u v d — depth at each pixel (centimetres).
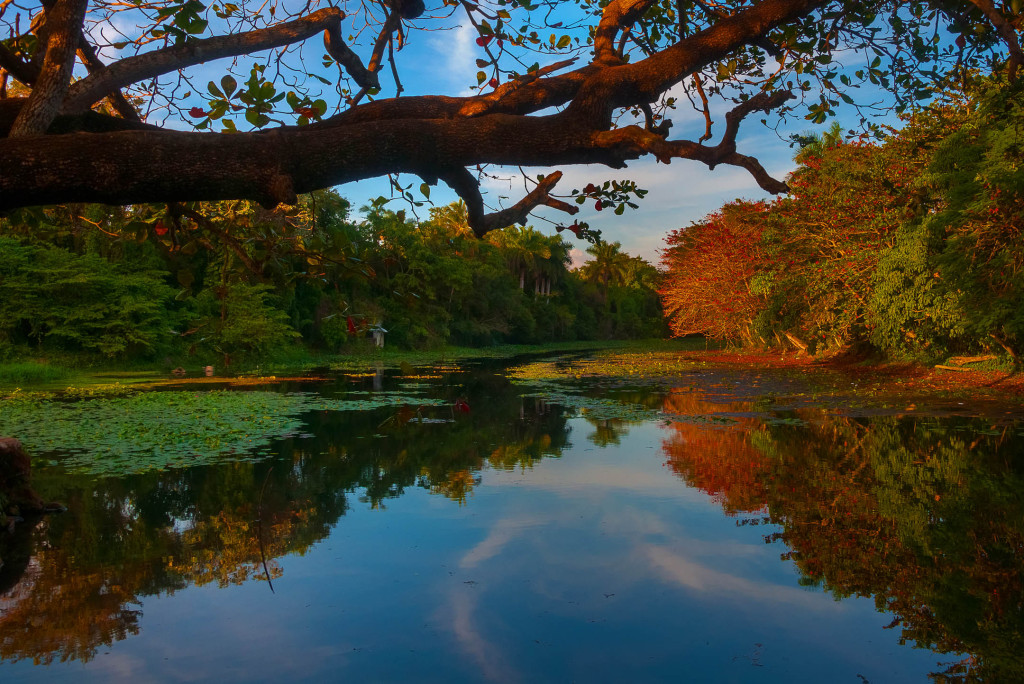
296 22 262
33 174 169
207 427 1062
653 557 487
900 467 750
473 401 1442
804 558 482
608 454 861
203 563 481
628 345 5419
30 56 305
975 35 388
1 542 532
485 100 233
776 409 1230
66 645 357
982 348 1672
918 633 368
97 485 707
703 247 2723
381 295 3681
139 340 2295
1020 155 1223
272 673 326
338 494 671
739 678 320
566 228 279
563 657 342
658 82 234
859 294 1905
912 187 1572
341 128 194
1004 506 600
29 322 2264
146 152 174
